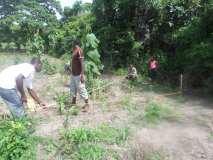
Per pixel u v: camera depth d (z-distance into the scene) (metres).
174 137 7.92
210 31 17.25
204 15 17.50
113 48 22.86
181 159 6.79
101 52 23.06
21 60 25.11
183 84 15.94
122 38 22.42
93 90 12.12
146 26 22.61
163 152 7.03
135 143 7.38
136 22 22.83
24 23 43.41
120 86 14.98
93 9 25.09
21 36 43.28
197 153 7.07
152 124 8.78
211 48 15.40
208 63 15.18
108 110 10.22
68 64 17.52
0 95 7.59
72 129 7.68
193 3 21.33
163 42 22.00
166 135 8.05
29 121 8.25
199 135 8.10
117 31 23.08
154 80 18.34
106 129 8.07
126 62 21.94
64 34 33.25
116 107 10.63
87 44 14.13
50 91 13.06
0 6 46.56
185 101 12.21
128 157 6.76
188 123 9.08
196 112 10.38
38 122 8.73
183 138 7.86
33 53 28.05
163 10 22.00
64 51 31.81
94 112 9.95
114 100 11.67
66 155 6.85
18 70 7.54
